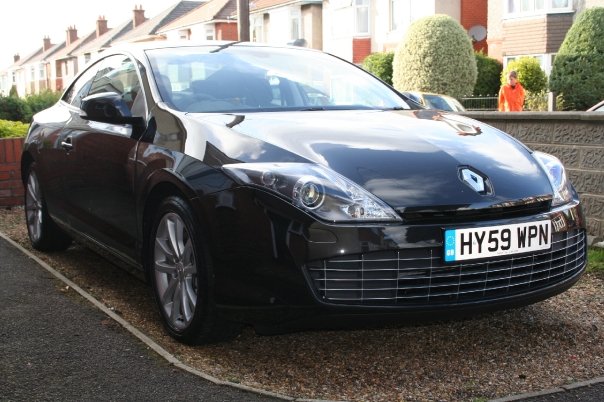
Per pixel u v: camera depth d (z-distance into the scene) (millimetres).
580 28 20266
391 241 3277
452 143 3824
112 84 4938
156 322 4258
